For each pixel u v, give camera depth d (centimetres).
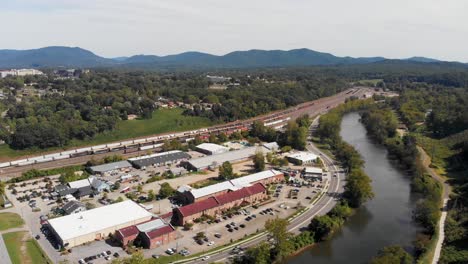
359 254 13250
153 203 17225
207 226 15138
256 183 18475
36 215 15788
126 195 18138
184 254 12862
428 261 12125
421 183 19138
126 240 13450
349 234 14775
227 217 15975
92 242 13688
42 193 18162
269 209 16775
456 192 18262
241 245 13562
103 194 18238
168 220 15388
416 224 15588
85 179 19525
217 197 16612
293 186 19900
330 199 18000
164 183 18350
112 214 15025
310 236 13988
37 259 12362
